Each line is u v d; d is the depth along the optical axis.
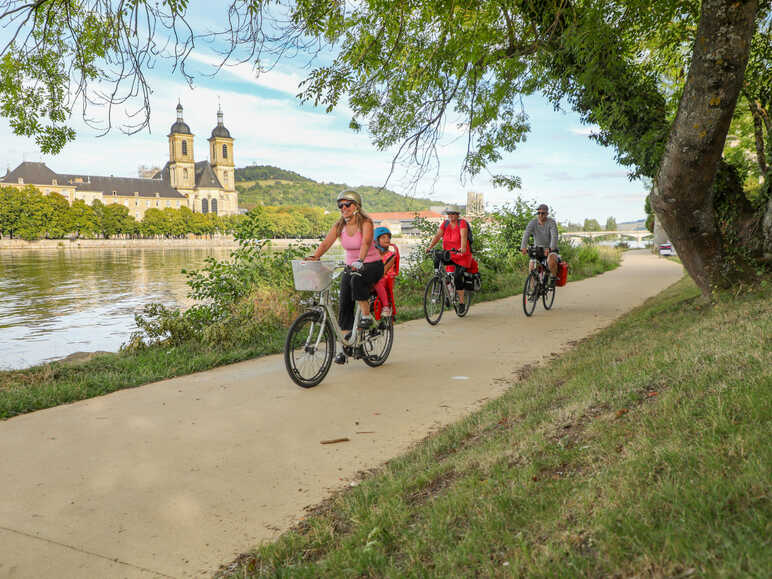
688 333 5.14
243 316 8.03
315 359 5.40
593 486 2.19
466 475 2.78
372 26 6.66
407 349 6.91
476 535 2.06
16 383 5.26
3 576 2.25
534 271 9.74
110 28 5.12
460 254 9.22
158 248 121.69
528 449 2.82
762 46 7.95
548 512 2.11
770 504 1.72
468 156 8.23
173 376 5.69
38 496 2.96
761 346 3.57
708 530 1.66
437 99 7.54
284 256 10.02
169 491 3.04
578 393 3.81
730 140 15.37
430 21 6.86
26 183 163.00
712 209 6.73
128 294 22.38
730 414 2.51
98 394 5.00
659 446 2.35
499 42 7.62
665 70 9.27
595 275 19.59
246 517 2.76
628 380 3.74
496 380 5.40
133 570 2.31
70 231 136.75
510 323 8.88
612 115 7.46
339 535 2.48
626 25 7.22
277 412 4.43
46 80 7.36
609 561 1.66
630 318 8.29
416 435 3.91
